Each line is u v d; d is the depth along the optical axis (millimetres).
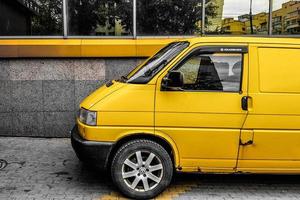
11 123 8266
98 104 4914
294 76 4977
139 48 8234
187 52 4973
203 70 4957
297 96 4938
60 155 6887
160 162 4934
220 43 5004
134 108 4863
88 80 8258
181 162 4957
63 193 5184
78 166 6270
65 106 8281
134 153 4898
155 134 4879
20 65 8125
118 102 4879
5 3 8375
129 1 8508
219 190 5363
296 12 8867
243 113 4883
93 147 4875
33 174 5898
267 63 4977
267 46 5008
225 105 4883
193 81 4941
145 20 8570
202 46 4988
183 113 4863
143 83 4945
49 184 5496
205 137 4887
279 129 4922
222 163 4961
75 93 8258
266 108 4902
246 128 4906
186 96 4879
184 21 8672
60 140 8055
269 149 4945
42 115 8273
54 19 8398
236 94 4906
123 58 8273
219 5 8734
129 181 4965
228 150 4926
